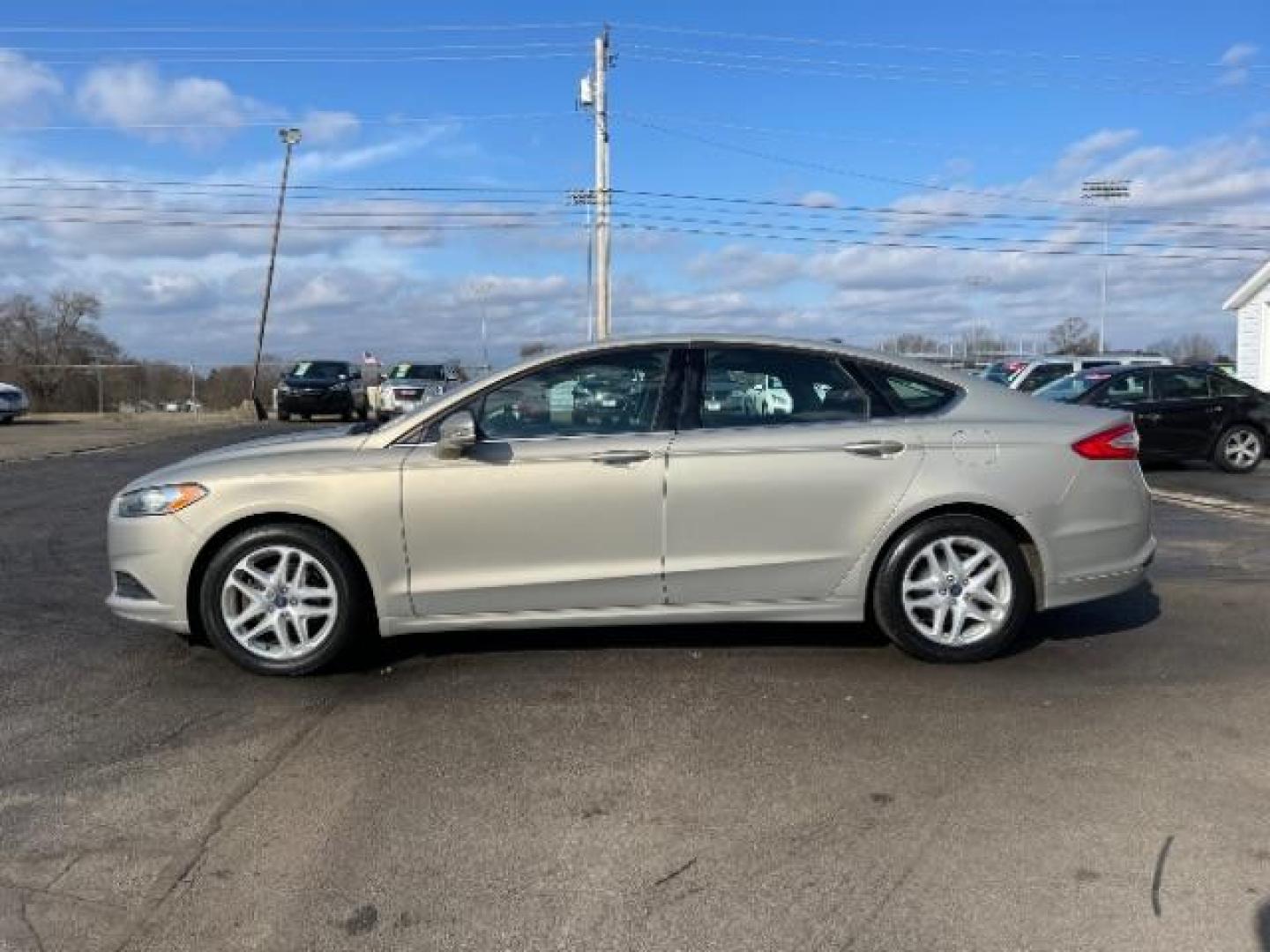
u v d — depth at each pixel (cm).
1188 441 1431
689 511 511
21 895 324
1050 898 318
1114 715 463
